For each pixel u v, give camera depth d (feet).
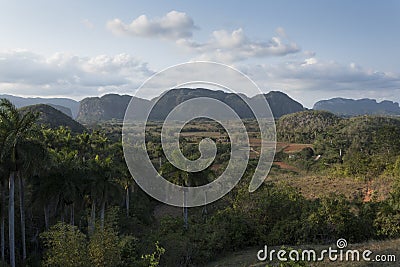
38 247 89.40
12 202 71.05
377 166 131.64
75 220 101.09
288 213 88.74
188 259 72.02
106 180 89.56
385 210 76.89
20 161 71.31
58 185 84.38
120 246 61.31
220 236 80.74
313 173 150.71
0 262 69.31
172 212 113.50
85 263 54.70
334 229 77.97
